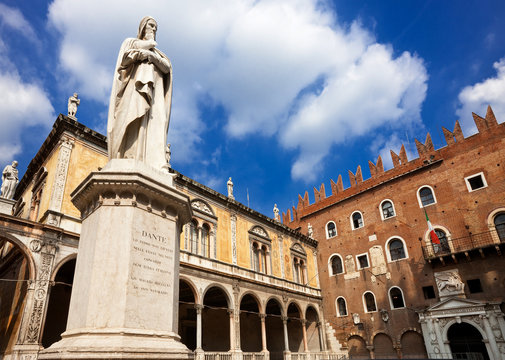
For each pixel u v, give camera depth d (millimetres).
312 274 35312
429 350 25969
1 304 18969
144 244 4867
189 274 21516
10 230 14594
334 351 32000
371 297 31656
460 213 28062
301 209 40781
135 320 4352
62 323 19281
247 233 28422
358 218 34969
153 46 6469
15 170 19203
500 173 26781
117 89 6191
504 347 22641
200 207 24859
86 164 18797
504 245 24656
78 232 17016
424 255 28547
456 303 25391
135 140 5957
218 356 21281
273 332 33875
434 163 30547
